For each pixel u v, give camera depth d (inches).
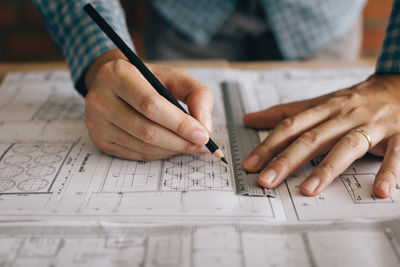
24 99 29.6
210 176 19.6
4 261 14.2
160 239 15.1
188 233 15.4
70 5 26.2
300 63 36.1
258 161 20.0
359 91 23.2
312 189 17.8
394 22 24.9
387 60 24.5
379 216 16.4
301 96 29.1
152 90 18.6
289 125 20.9
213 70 34.4
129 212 16.8
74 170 20.2
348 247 14.6
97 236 15.4
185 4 42.4
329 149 20.3
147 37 47.3
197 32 43.4
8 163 20.8
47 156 21.6
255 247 14.6
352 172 19.7
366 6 65.2
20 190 18.5
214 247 14.6
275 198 17.8
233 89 30.4
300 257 14.2
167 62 36.6
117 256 14.4
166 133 19.1
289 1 40.1
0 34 67.6
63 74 34.5
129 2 65.6
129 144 20.3
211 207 17.1
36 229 15.8
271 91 30.3
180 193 18.2
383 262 13.9
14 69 35.5
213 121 25.8
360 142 19.3
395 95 22.6
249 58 46.6
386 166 18.8
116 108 19.4
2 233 15.5
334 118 21.0
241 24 42.8
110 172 20.0
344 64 35.5
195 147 19.9
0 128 24.9
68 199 17.8
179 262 14.0
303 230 15.5
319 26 41.6
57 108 28.1
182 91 21.6
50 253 14.6
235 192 18.3
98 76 20.1
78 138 23.7
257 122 24.6
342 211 16.8
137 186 18.8
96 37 24.8
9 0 64.9
